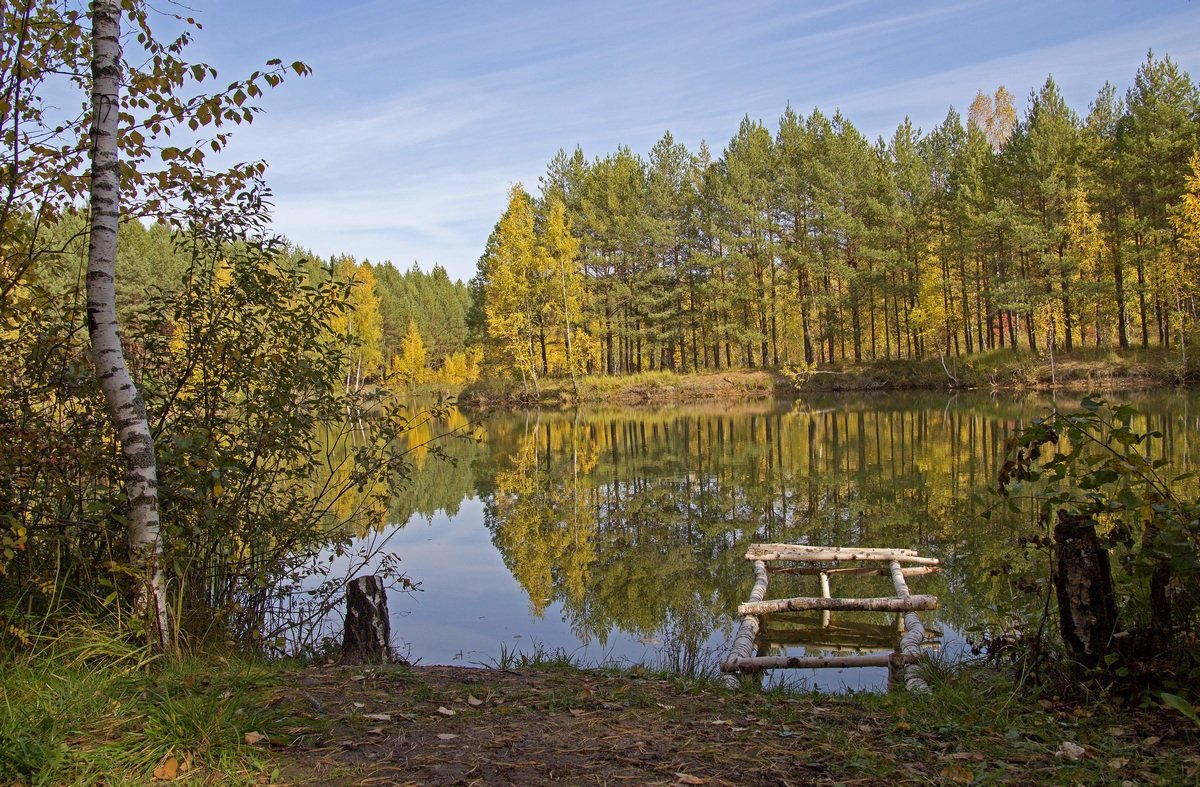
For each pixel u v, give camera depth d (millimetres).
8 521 4383
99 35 4441
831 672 6570
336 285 6867
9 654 4141
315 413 7082
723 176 49562
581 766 3211
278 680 4230
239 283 6328
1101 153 37594
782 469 18797
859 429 25844
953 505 13680
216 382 6379
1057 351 40344
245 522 6543
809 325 49875
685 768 3199
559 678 4773
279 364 6551
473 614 8883
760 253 47344
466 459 23562
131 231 30891
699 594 9672
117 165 4520
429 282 113500
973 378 40000
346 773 3092
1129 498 4133
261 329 6664
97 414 5457
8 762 2873
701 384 46188
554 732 3631
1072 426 4254
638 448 24312
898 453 20078
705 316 51000
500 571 10836
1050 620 5281
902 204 44500
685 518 14141
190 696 3576
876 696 4664
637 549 12047
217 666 4719
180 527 5242
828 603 8016
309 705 3875
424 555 11750
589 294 50062
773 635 7918
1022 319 46844
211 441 5910
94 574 5086
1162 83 36719
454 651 7535
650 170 53125
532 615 8828
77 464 5023
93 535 5176
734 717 3951
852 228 43250
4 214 5211
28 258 5328
